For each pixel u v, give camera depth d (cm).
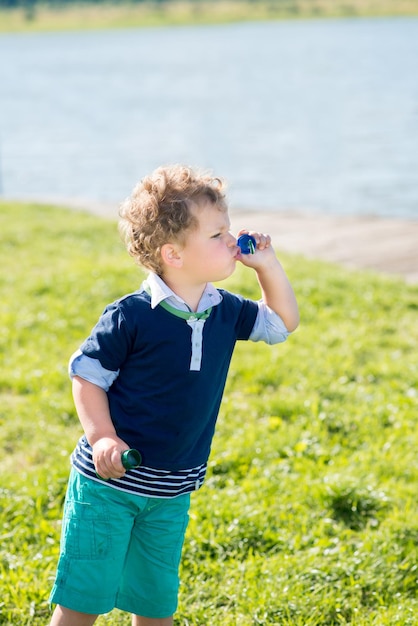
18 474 570
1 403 707
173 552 356
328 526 501
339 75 5081
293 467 573
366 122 3228
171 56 7775
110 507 341
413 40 7806
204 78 5503
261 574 452
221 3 17612
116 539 343
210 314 348
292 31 11250
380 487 540
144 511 348
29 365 781
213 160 2642
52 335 869
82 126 3578
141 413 338
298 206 1934
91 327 898
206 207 336
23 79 6250
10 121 3841
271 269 359
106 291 1009
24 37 13825
